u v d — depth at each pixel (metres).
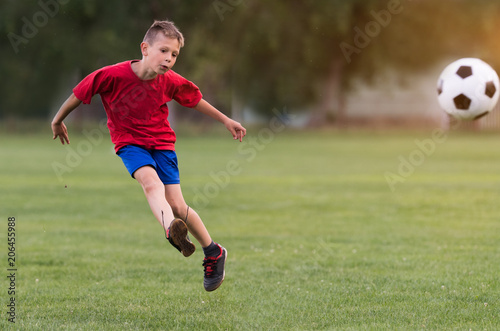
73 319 14.07
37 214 30.45
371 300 15.46
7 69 113.50
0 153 70.12
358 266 19.48
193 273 18.91
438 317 13.90
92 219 29.22
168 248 22.89
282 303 15.28
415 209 31.45
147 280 18.02
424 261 20.00
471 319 13.78
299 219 28.88
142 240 24.33
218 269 14.88
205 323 13.65
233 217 29.50
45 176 47.41
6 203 33.72
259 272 18.77
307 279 17.88
